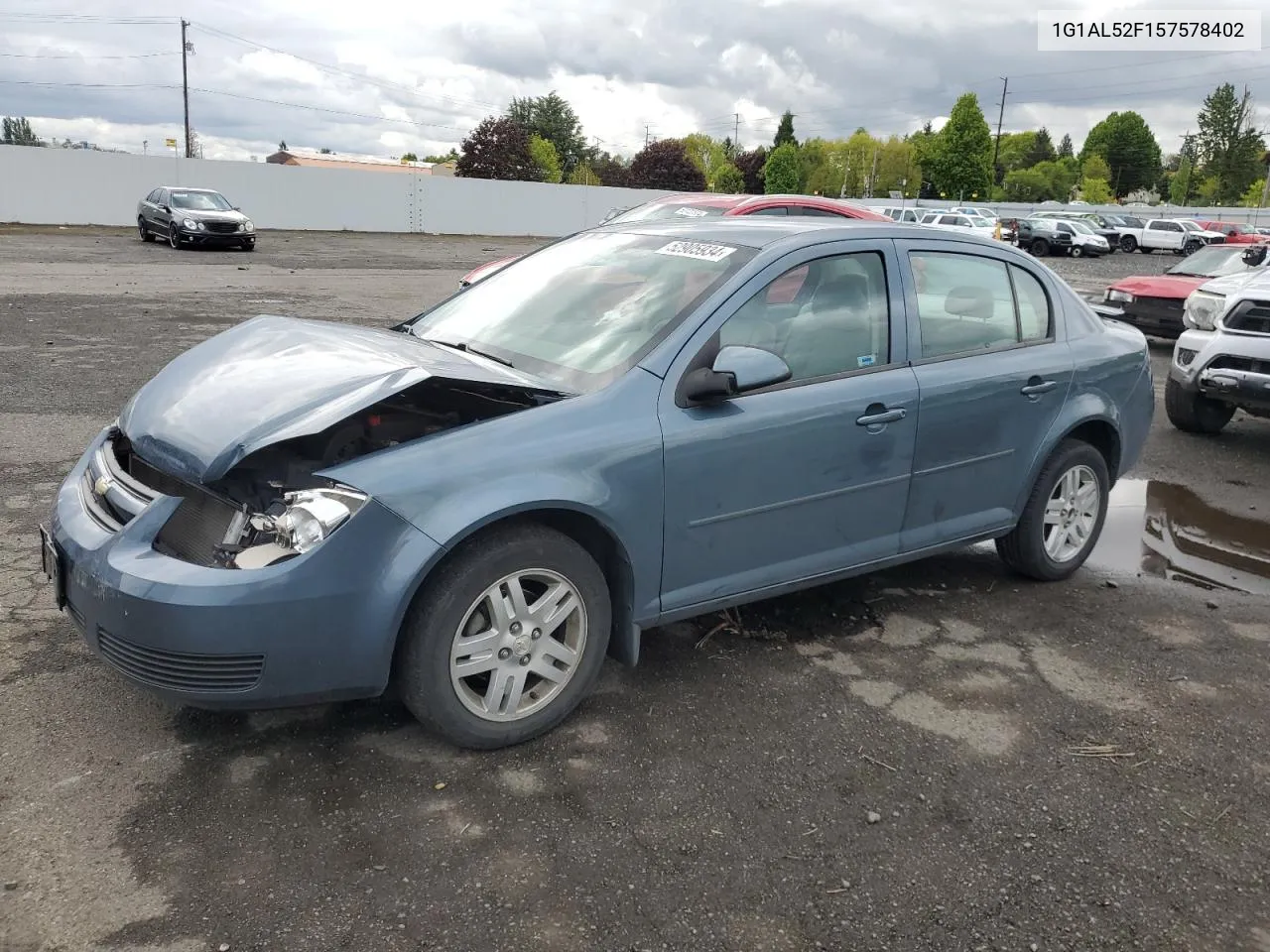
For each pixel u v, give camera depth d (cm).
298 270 2041
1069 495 479
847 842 282
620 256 411
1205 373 774
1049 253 4169
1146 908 262
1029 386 441
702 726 339
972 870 273
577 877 262
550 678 324
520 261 457
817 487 375
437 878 259
